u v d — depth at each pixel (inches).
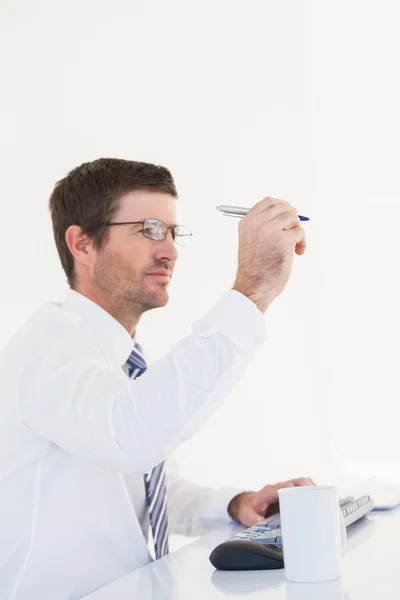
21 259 113.1
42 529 49.1
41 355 48.3
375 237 131.6
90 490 50.4
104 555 49.8
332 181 133.1
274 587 33.9
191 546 48.8
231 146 132.0
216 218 129.9
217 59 132.5
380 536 45.1
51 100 119.3
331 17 133.3
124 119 125.6
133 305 59.4
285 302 132.2
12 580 48.8
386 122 131.5
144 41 128.3
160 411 41.6
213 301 128.2
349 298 131.8
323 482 127.3
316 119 133.9
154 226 58.6
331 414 130.8
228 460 126.1
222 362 42.1
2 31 117.3
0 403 50.1
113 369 54.2
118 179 58.6
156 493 53.6
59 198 61.4
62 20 122.0
